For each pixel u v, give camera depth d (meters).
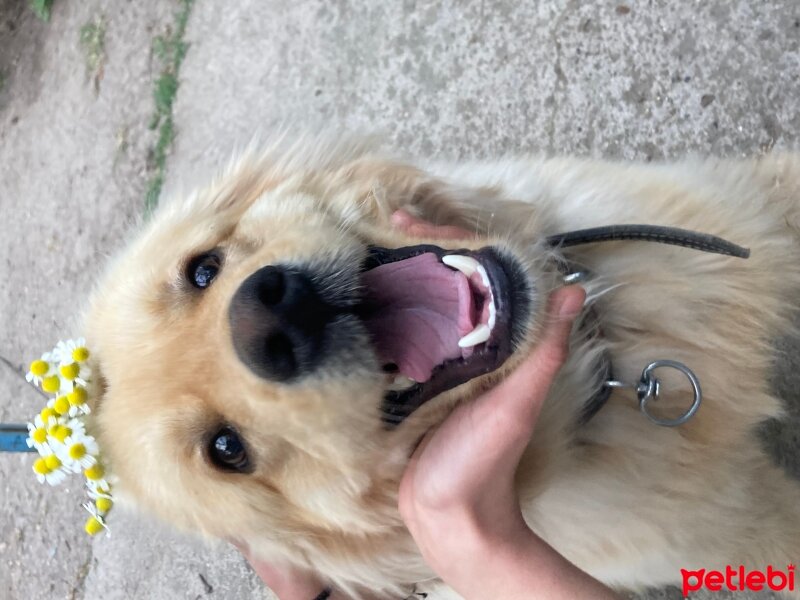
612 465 0.31
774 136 0.43
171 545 0.62
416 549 0.32
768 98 0.44
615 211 0.34
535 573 0.25
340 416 0.27
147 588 0.63
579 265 0.32
